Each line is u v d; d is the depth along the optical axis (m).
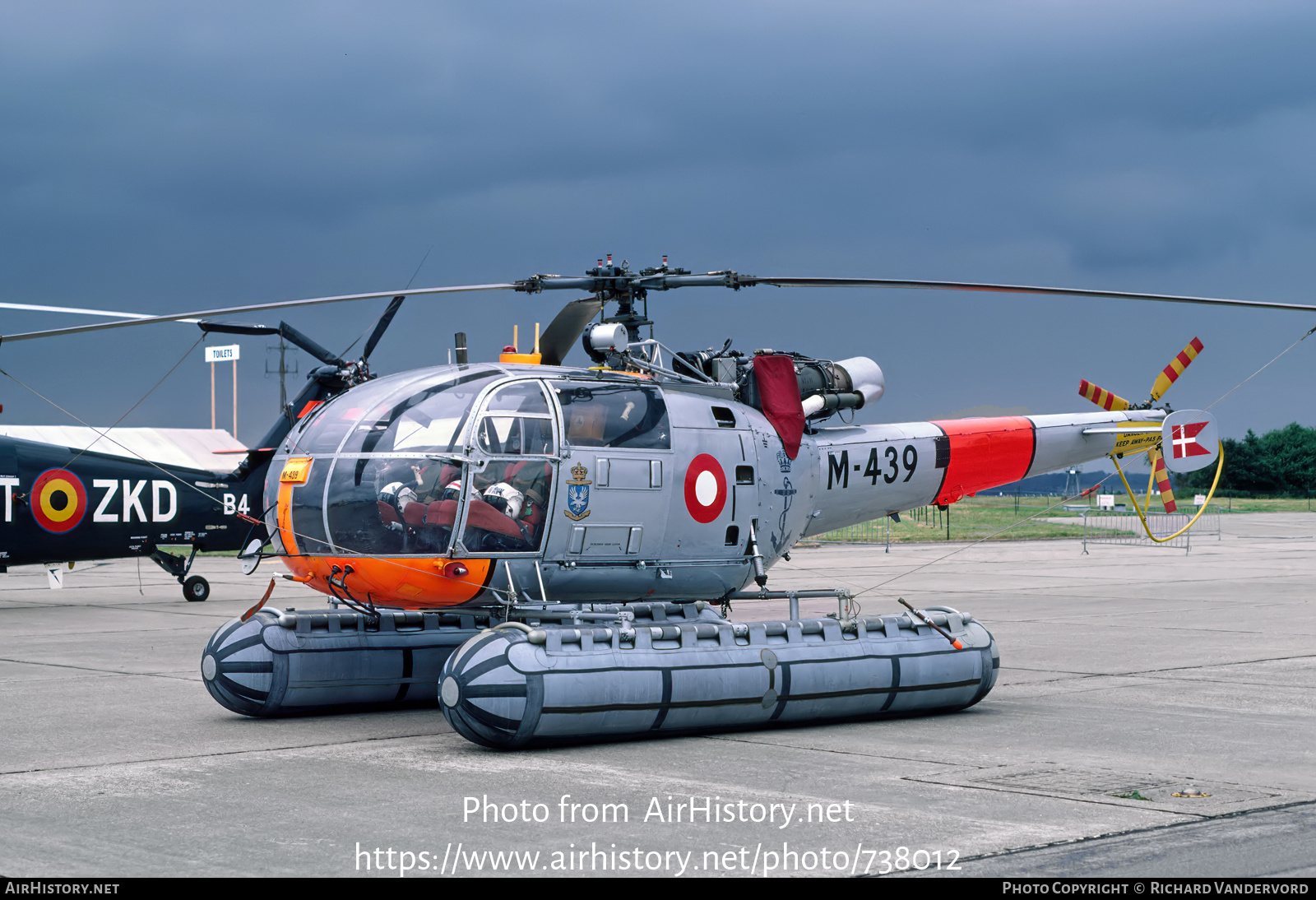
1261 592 23.52
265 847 6.11
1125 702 10.92
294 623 10.04
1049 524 53.56
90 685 12.00
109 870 5.70
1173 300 11.36
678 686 8.75
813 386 12.02
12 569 32.19
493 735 8.27
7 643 15.90
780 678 9.20
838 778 7.65
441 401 9.63
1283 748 8.73
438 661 10.55
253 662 9.78
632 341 11.06
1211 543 43.19
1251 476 86.38
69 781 7.62
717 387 11.05
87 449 21.55
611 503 9.96
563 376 10.09
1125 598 22.39
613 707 8.51
